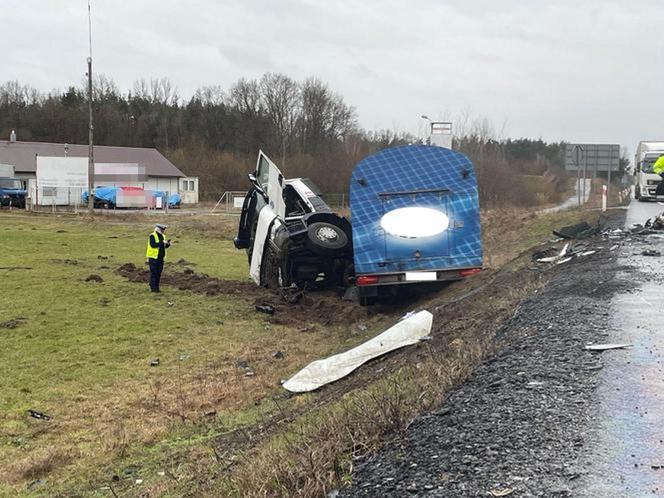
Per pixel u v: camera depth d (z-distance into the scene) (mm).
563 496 3316
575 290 8789
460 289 12633
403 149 12352
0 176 44875
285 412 6871
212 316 12914
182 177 64438
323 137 83312
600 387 4914
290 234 14055
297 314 13141
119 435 6859
